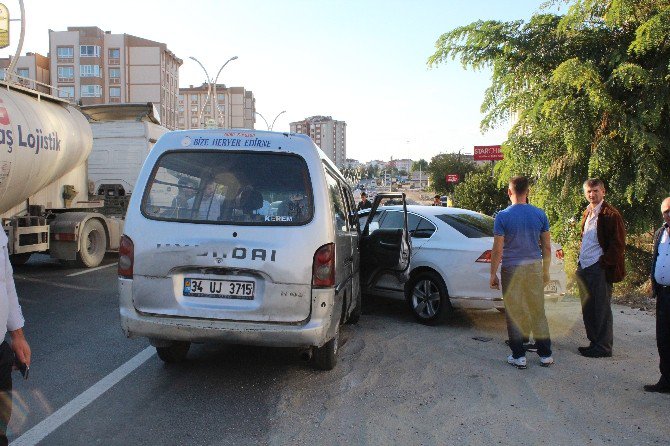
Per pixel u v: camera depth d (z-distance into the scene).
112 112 15.34
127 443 3.79
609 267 6.02
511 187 5.84
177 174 4.88
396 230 7.23
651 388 4.98
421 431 4.07
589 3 9.85
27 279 10.72
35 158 9.47
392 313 8.18
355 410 4.45
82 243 11.93
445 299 7.23
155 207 4.80
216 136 5.00
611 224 5.98
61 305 8.37
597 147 9.38
